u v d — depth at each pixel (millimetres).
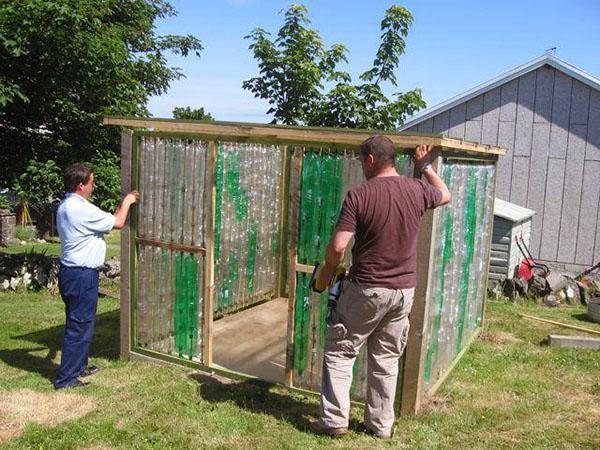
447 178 4602
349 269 3893
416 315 4086
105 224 4652
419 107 9164
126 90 8570
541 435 3965
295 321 4551
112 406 4289
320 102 9320
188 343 5121
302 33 9219
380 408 3850
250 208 7051
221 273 6711
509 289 8375
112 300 7910
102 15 8109
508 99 10922
